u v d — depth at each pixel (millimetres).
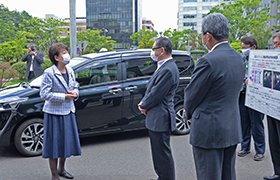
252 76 3375
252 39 4156
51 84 3254
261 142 4148
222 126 2205
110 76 4875
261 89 3150
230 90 2217
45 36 45500
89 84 4699
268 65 2984
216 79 2148
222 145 2221
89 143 5059
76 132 3426
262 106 3141
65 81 3361
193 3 111250
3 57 30406
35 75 9469
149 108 2980
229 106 2250
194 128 2314
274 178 3430
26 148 4348
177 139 5250
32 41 44781
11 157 4371
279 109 2824
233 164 2432
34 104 4336
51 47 3309
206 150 2260
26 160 4234
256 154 4199
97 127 4723
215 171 2248
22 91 4438
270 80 2955
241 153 4352
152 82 3016
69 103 3361
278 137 3346
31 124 4355
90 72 4750
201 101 2271
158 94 2902
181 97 5406
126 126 4938
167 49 3031
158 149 3047
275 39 3369
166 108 3008
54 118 3258
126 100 4883
